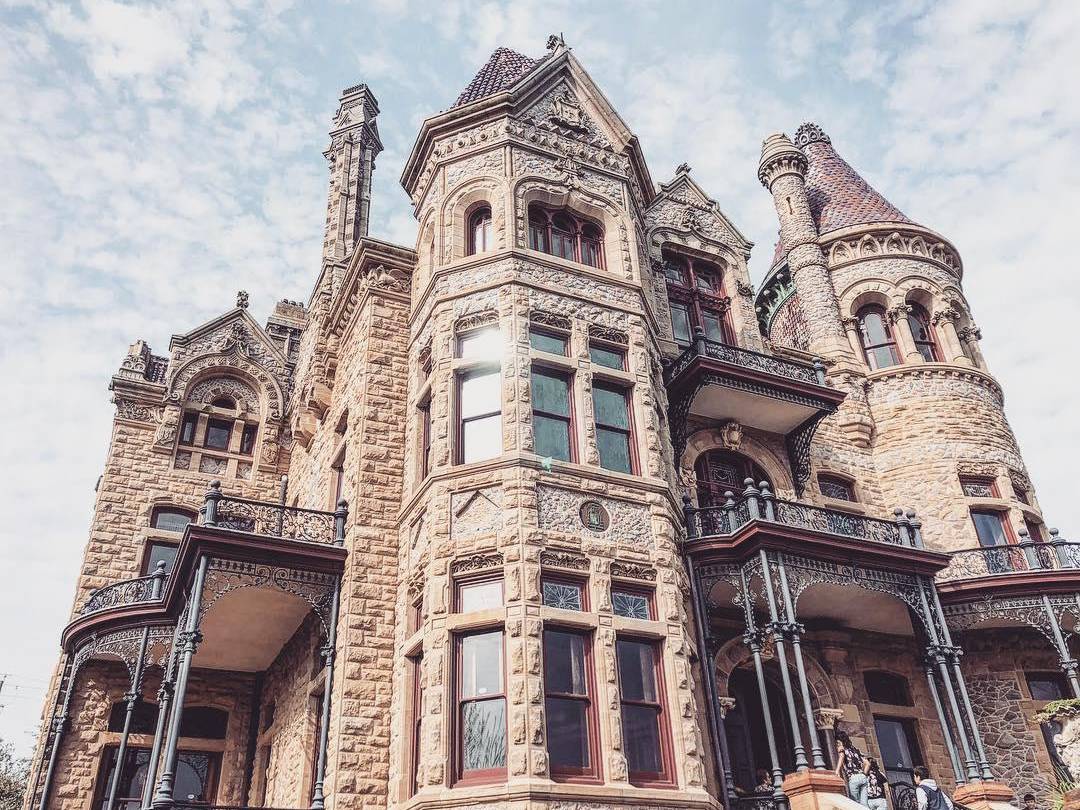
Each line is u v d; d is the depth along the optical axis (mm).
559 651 14703
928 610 18438
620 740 14008
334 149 34125
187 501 25969
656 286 23734
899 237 28328
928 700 20781
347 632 16734
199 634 15758
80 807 20250
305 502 24875
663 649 15492
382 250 21625
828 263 28578
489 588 15227
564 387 17859
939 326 27250
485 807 13047
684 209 25938
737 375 20766
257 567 17188
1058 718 15016
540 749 13359
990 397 26266
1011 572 20453
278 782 19391
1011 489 24141
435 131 21703
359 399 20047
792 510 19047
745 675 19688
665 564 16375
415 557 16766
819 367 22656
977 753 16875
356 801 15281
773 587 16875
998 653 21406
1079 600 19797
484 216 20391
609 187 21406
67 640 21094
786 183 30422
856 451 24719
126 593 21156
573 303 18766
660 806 13727
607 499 16594
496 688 14328
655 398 19062
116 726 21500
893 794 17281
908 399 25359
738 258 25812
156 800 13891
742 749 18688
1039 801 19531
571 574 15398
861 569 18297
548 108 21984
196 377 28000
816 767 14852
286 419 28438
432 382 18156
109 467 25609
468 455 16969
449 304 18656
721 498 21406
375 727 16094
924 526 23531
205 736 21938
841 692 19766
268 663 22234
